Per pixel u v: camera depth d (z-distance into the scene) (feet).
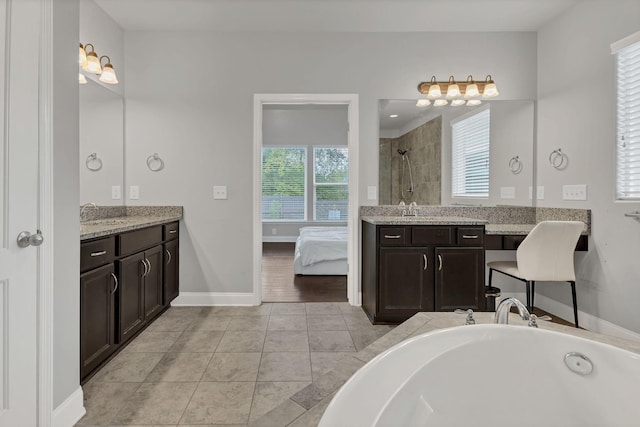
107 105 9.64
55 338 4.91
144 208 10.56
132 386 6.12
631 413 3.84
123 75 10.41
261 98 10.59
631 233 7.64
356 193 10.75
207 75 10.55
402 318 9.06
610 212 8.14
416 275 8.98
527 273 8.48
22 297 4.38
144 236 8.24
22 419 4.37
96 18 9.12
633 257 7.61
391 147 10.78
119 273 7.02
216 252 10.68
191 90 10.55
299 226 24.31
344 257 14.61
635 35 7.37
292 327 8.91
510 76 10.71
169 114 10.53
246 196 10.65
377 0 8.96
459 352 4.17
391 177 10.82
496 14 9.67
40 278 4.62
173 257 10.16
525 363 4.33
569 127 9.39
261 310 10.27
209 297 10.69
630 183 7.79
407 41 10.67
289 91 10.62
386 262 8.97
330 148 24.36
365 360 4.31
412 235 8.98
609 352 4.06
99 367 6.55
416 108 10.77
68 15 5.22
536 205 10.77
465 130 10.84
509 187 10.88
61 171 5.08
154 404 5.60
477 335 4.40
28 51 4.44
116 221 8.64
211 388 6.07
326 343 7.94
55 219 4.93
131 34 10.44
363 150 10.75
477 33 10.66
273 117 23.99
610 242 8.15
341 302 11.08
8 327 4.18
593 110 8.60
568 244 8.30
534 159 10.77
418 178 10.84
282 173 24.38
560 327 4.95
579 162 9.05
